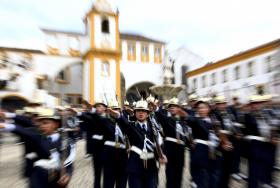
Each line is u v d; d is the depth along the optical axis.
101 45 37.16
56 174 4.15
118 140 5.82
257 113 6.30
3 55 31.66
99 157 6.43
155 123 5.53
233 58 35.09
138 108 5.14
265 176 6.02
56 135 4.33
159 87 33.72
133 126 5.13
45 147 4.04
